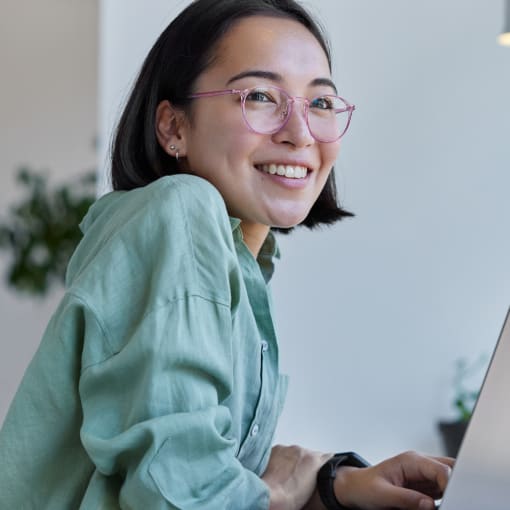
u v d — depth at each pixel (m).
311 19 1.32
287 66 1.26
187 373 1.03
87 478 1.10
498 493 0.90
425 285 3.95
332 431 3.95
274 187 1.27
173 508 1.00
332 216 1.56
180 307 1.04
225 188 1.27
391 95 3.88
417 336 3.97
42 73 4.74
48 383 1.07
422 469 1.27
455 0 3.85
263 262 1.48
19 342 4.78
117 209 1.21
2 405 4.77
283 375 1.42
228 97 1.26
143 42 3.81
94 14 4.72
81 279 1.07
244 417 1.27
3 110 4.75
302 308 3.94
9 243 4.76
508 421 0.91
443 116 3.90
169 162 1.37
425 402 3.98
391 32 3.85
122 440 1.00
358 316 3.95
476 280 3.97
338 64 3.84
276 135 1.26
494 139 3.91
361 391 3.96
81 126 4.75
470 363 3.97
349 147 3.89
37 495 1.08
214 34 1.28
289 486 1.32
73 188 4.77
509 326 0.93
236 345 1.20
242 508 1.08
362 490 1.28
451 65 3.87
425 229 3.94
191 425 1.00
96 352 1.04
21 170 4.76
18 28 4.71
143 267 1.07
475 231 3.95
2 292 4.78
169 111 1.33
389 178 3.92
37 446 1.08
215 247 1.07
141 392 1.01
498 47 3.85
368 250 3.94
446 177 3.93
